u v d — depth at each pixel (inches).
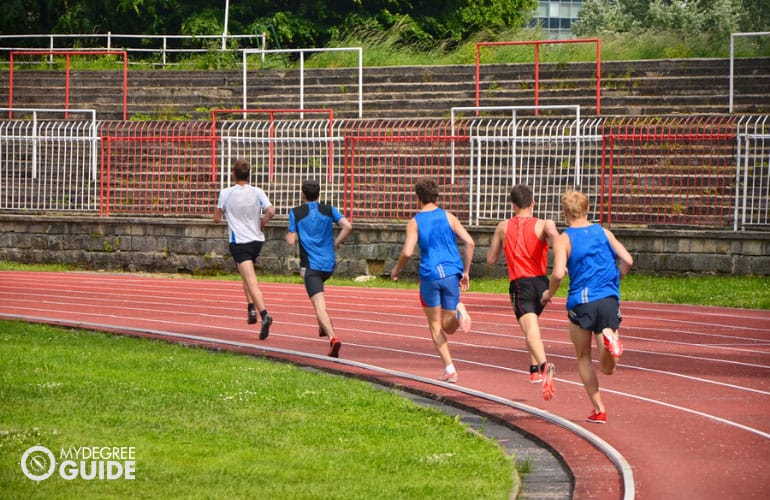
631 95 1285.7
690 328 681.6
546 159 1124.5
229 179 1143.6
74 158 1289.4
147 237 1100.5
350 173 1130.7
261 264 1063.6
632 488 303.3
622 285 911.0
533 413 410.0
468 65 1365.7
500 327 689.0
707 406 427.8
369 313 769.6
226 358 542.9
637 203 1038.4
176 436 356.8
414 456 335.6
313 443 352.2
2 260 1152.2
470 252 472.4
